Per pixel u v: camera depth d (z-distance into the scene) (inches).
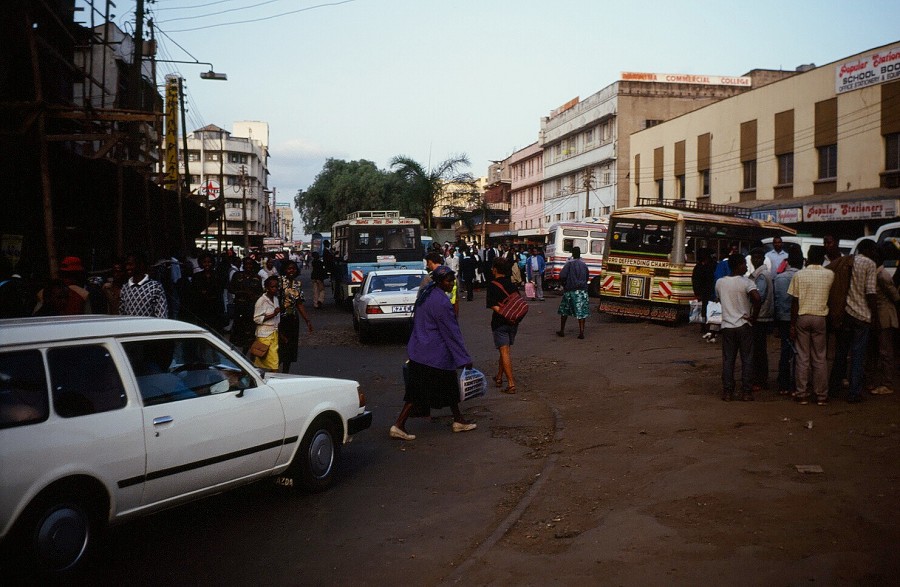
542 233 2190.0
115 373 196.7
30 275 605.6
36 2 561.9
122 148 579.8
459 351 337.7
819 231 1301.7
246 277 464.1
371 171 2805.1
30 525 171.5
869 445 271.3
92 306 390.0
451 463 299.7
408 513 241.0
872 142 1213.7
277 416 241.1
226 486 224.7
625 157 2069.4
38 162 509.4
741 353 365.1
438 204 2092.8
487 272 1293.1
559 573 180.2
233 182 3821.4
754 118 1507.1
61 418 181.0
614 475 262.1
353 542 215.9
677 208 802.2
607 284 765.9
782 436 292.5
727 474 247.4
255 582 188.7
